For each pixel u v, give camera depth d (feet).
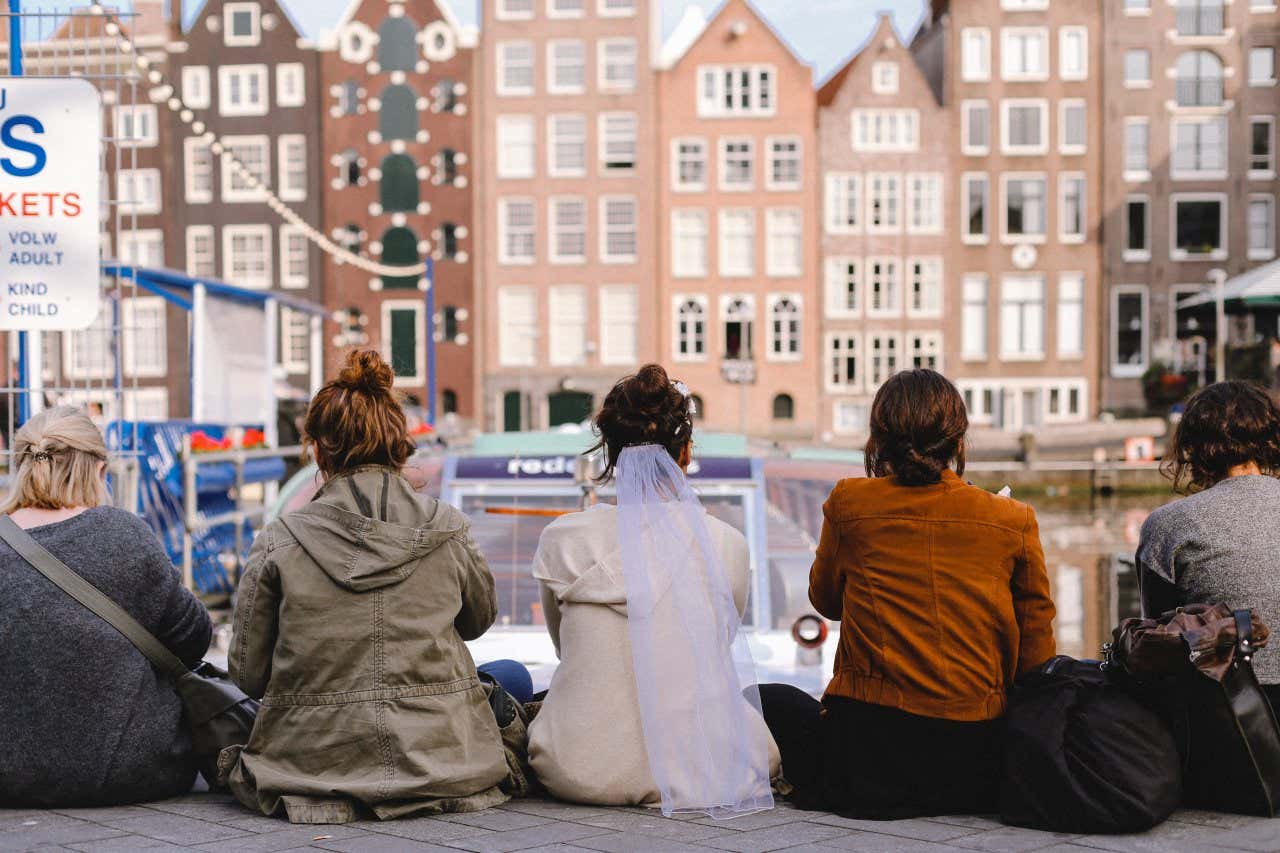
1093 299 143.43
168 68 146.00
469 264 145.59
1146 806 11.87
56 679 13.24
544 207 144.56
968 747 12.87
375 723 12.68
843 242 143.23
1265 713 12.41
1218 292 92.53
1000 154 143.02
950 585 12.88
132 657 13.55
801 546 19.86
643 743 13.32
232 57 145.89
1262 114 143.02
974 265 143.33
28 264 19.02
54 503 13.70
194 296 42.24
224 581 33.96
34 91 19.01
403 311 146.51
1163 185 142.92
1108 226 143.13
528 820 12.70
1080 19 142.61
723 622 13.57
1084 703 12.57
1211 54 143.13
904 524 13.01
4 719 13.20
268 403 46.52
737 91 142.82
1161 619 12.52
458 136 145.48
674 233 143.64
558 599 13.84
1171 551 13.41
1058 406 143.95
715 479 19.12
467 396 145.48
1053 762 12.17
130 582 13.52
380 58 145.59
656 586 13.42
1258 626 12.34
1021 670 13.33
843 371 143.64
